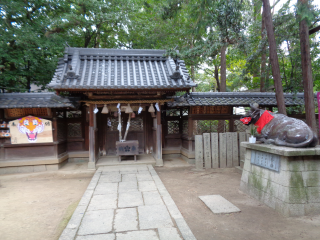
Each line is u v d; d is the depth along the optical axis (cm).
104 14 1095
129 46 1403
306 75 531
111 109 799
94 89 635
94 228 312
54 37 905
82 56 787
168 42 1213
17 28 815
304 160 361
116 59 798
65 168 740
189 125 798
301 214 352
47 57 1013
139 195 452
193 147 802
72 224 324
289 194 351
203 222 339
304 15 481
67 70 730
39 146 712
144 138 945
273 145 403
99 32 1259
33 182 589
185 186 530
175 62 849
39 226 339
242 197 447
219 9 576
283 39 676
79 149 845
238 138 727
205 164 704
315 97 886
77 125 847
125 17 1144
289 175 353
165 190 485
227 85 1861
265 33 685
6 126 682
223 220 344
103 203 408
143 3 1320
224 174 638
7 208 409
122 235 293
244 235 299
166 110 890
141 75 717
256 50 736
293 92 802
